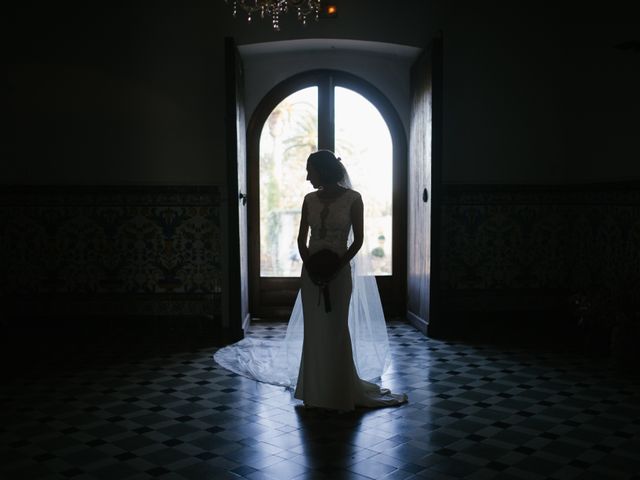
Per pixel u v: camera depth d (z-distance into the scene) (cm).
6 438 389
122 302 714
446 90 723
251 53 757
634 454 358
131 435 394
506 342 654
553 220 738
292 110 789
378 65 782
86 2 697
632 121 616
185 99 708
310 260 431
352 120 794
